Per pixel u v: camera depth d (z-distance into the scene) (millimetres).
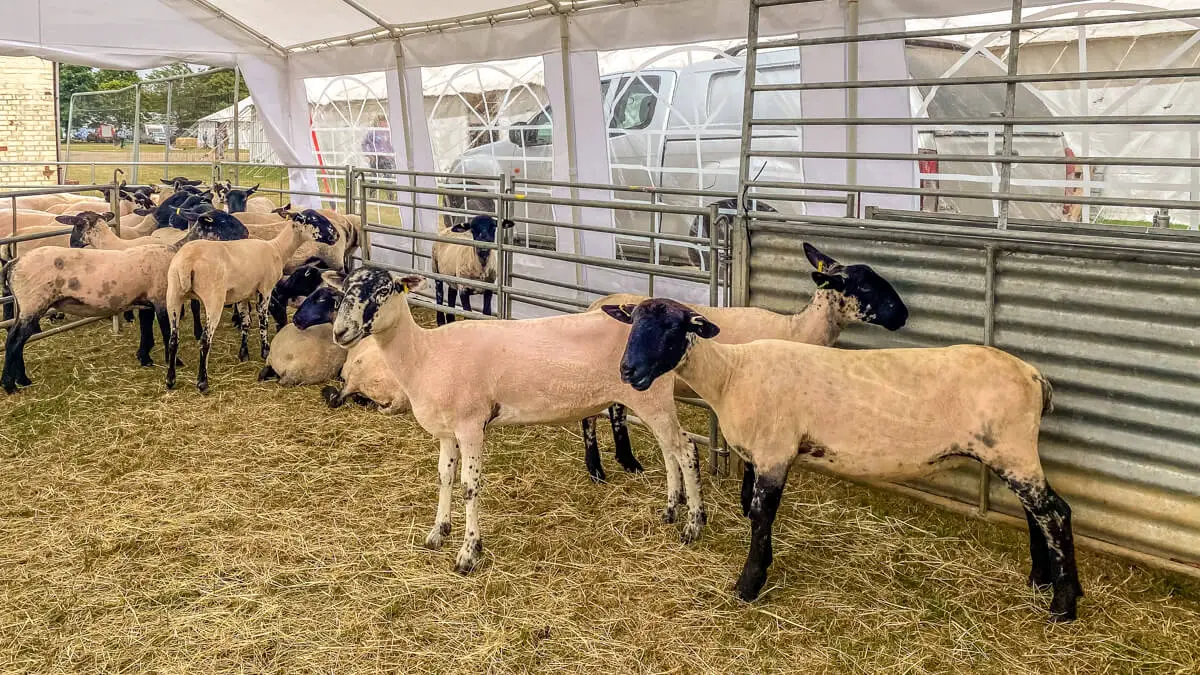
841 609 4020
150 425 6547
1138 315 4008
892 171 6969
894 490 5062
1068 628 3830
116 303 7449
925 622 3910
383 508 5172
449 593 4195
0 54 10820
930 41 6617
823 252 5098
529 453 6039
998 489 4590
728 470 5609
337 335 4191
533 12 9227
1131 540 4211
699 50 8148
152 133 35000
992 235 4352
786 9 7160
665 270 5828
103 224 8680
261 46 12930
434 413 4406
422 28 10648
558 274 9914
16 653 3697
